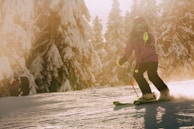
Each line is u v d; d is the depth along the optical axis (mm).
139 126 2400
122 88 8703
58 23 18953
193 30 32375
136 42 4344
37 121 3506
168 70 31531
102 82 35719
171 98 4035
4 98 9453
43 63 18609
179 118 2547
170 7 32875
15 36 17000
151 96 4156
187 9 32531
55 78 18703
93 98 6352
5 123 3664
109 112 3438
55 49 18625
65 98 7094
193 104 3357
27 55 17734
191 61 31875
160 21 33562
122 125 2523
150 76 4219
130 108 3586
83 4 20125
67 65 19031
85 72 19812
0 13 17219
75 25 19109
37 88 17812
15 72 16891
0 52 16734
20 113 4766
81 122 2953
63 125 2910
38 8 18797
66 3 19016
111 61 35969
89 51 19891
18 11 17250
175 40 31953
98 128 2506
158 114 2859
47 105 5723
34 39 18328
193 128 2141
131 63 34219
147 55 4234
